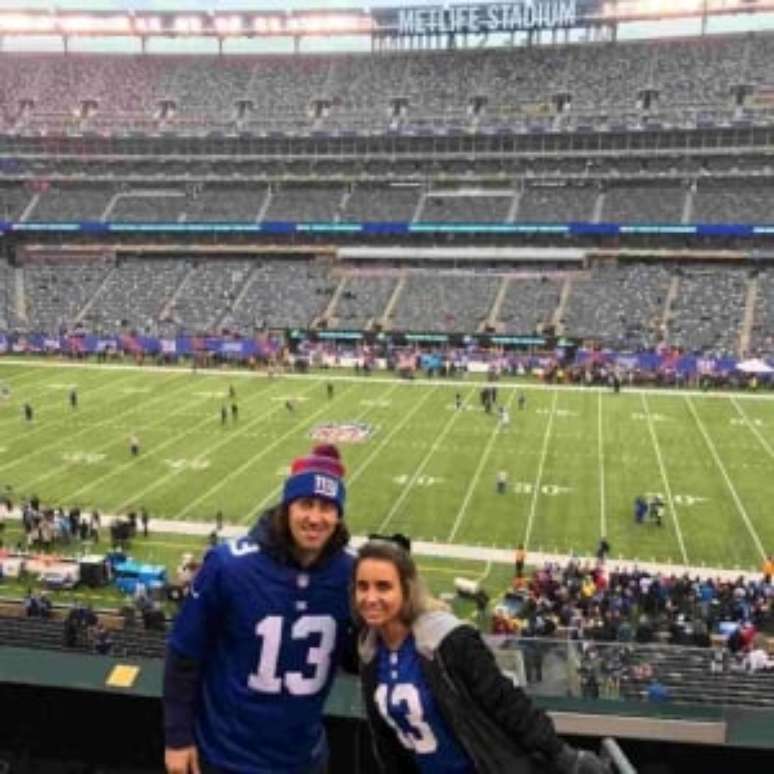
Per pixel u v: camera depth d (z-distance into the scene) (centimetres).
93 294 8112
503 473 3803
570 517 3491
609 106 8469
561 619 2361
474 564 3039
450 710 356
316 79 9375
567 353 6856
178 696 399
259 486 3803
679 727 589
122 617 2331
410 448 4431
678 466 4166
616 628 2250
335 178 8919
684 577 2712
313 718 414
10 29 9725
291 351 7100
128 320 7700
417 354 6819
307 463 401
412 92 9056
